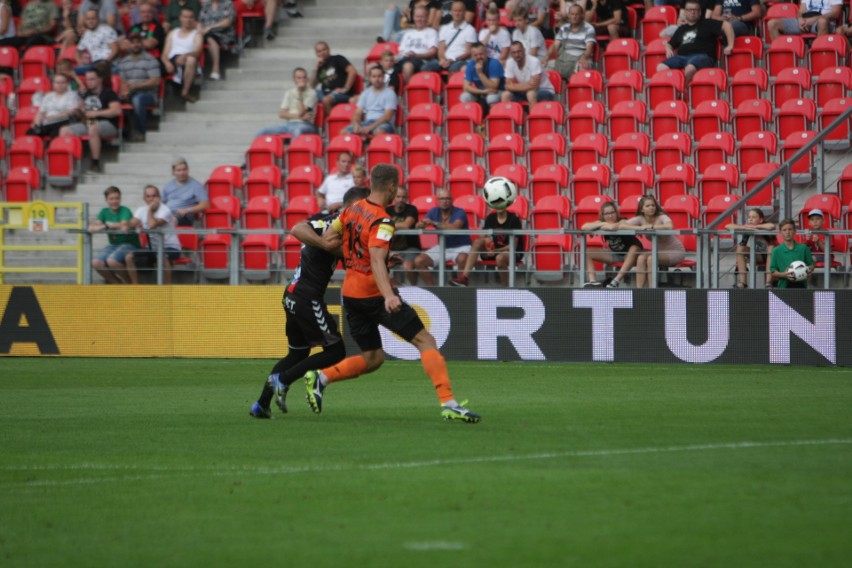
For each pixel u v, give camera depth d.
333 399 38.44
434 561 17.69
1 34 84.31
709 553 17.86
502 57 72.00
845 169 58.66
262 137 70.62
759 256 54.09
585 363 52.12
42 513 21.48
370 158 67.69
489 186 50.03
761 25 71.94
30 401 38.62
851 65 67.81
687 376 45.75
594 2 73.88
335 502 21.89
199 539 19.38
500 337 53.06
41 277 67.69
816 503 21.19
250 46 81.44
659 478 23.61
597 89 69.81
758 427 30.91
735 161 63.56
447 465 25.38
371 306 31.39
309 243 31.25
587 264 53.81
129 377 46.97
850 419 32.47
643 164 63.06
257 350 55.91
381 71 69.94
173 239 59.00
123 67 76.38
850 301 49.72
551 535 19.11
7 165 74.38
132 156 73.62
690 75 67.56
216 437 30.03
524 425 31.52
